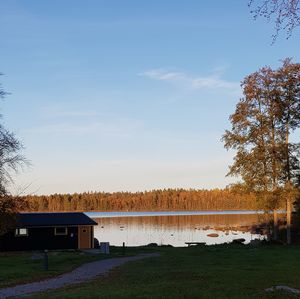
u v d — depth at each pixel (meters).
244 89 45.41
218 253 35.41
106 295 16.52
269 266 25.48
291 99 44.47
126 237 75.50
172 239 70.31
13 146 36.19
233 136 45.44
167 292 16.91
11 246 44.41
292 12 10.57
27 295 18.02
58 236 46.16
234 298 15.44
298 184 44.12
